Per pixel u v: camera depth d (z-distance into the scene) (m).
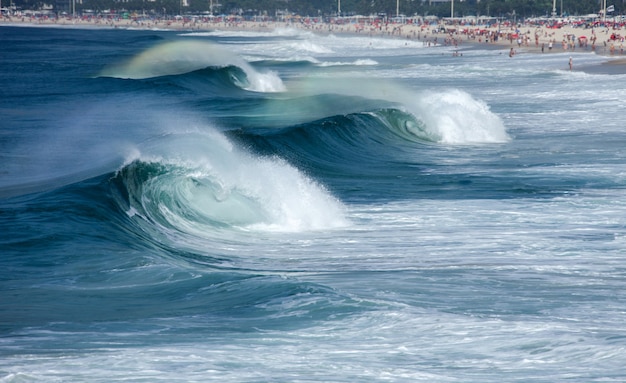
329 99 184.50
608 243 70.31
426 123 142.75
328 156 121.44
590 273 60.19
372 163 118.69
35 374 36.91
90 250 61.59
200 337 42.94
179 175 82.38
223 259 66.81
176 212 79.69
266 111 174.50
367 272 60.59
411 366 38.81
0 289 52.59
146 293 52.38
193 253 68.38
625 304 51.47
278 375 37.41
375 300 49.56
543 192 94.00
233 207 80.19
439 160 121.31
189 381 36.47
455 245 70.25
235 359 39.41
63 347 41.06
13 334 43.28
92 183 77.75
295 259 66.44
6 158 114.69
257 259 66.81
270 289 51.28
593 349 41.03
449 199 90.88
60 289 52.97
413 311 47.03
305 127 128.25
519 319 46.91
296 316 46.22
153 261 58.91
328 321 45.34
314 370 38.09
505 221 79.69
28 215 69.00
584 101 186.75
